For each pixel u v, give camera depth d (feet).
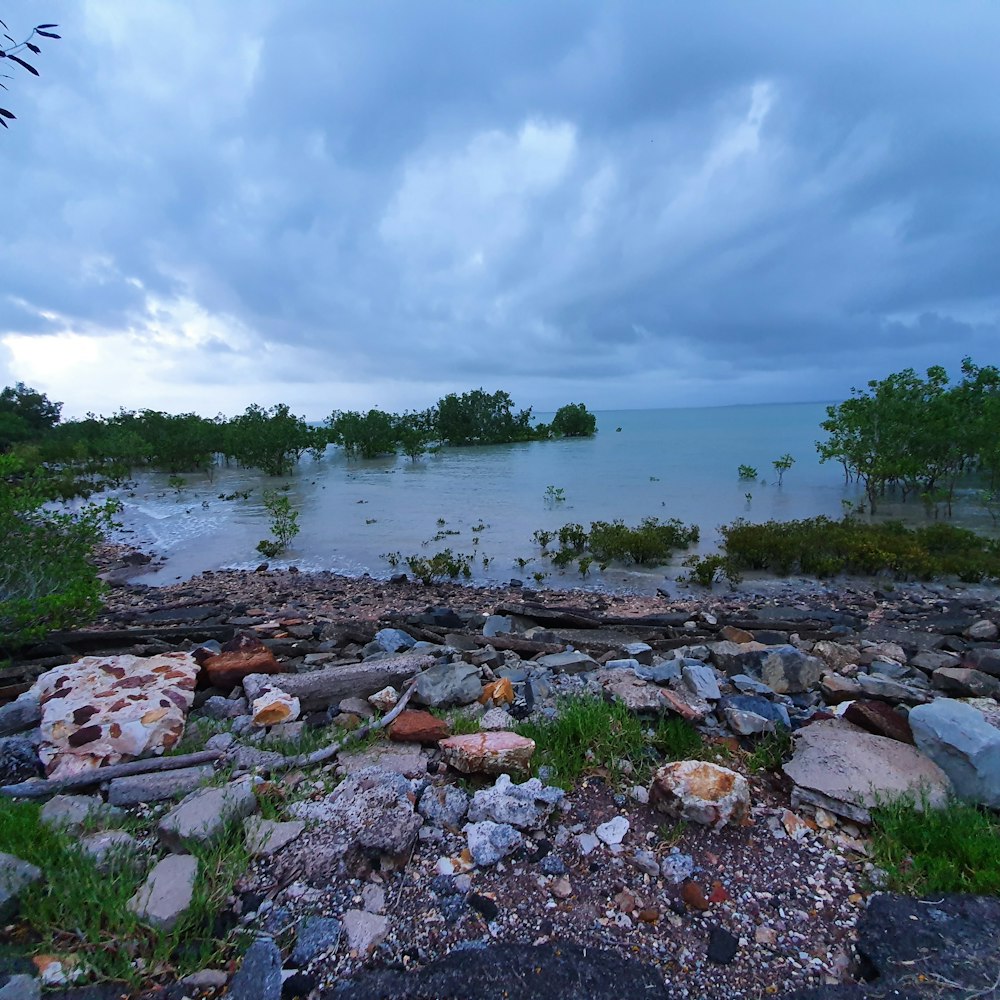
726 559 39.34
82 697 14.44
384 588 36.68
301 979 7.77
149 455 118.73
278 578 39.96
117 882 8.98
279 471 102.89
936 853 9.93
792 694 17.57
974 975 7.68
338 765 13.00
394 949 8.29
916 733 12.44
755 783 12.41
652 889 9.45
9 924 8.32
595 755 13.21
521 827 10.65
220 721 15.37
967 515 54.24
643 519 54.13
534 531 52.44
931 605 31.53
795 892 9.41
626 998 7.57
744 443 144.25
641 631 25.75
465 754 12.39
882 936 8.39
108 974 7.72
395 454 137.69
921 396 55.62
